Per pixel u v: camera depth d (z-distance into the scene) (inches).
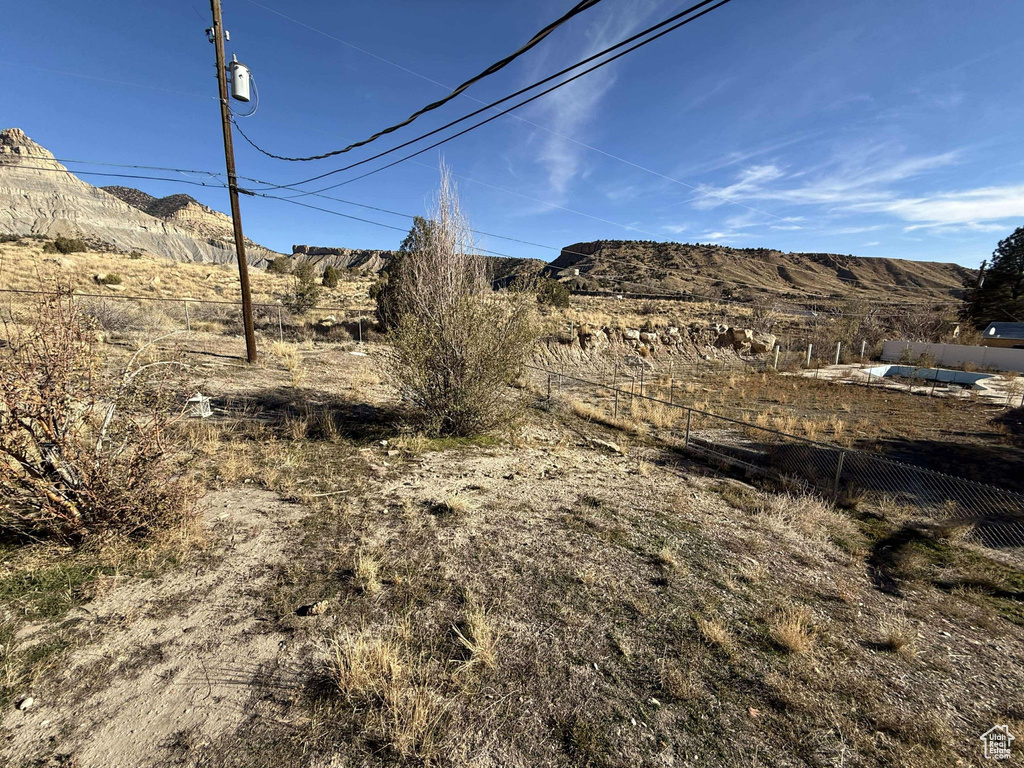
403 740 87.7
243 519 173.0
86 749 82.0
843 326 1283.2
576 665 114.9
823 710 108.3
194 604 124.2
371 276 2486.5
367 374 487.5
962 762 97.0
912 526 255.1
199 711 92.1
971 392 738.2
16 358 126.6
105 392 144.2
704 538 201.6
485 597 139.3
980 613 170.9
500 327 321.1
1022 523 266.4
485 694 102.9
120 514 143.2
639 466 314.0
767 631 137.6
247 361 480.4
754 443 417.1
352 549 159.3
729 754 93.4
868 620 153.4
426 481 231.0
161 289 1020.5
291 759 83.7
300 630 117.6
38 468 131.8
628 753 91.2
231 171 446.0
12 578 124.0
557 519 203.6
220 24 414.9
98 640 107.8
